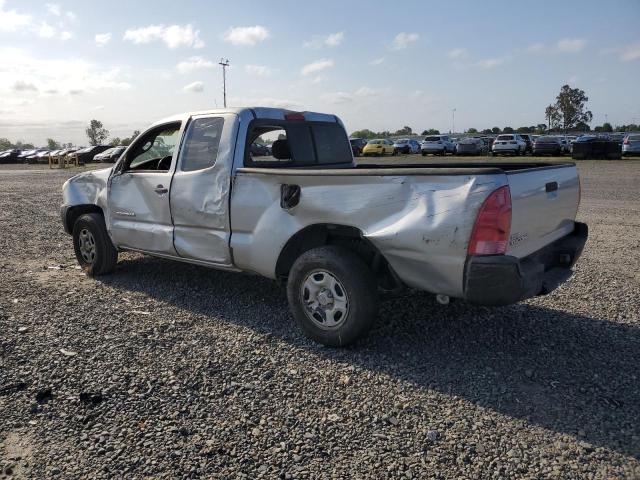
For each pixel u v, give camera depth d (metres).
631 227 9.63
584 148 32.16
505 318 4.95
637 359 4.07
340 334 4.18
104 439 3.06
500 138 36.94
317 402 3.46
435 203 3.69
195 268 6.79
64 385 3.67
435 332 4.62
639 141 32.88
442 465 2.82
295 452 2.94
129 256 7.52
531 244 4.05
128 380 3.74
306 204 4.29
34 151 57.66
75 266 7.07
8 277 6.46
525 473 2.76
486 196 3.51
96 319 4.95
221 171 4.88
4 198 16.38
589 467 2.80
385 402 3.46
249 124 4.95
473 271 3.57
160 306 5.32
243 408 3.39
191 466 2.82
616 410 3.35
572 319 4.92
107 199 6.09
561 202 4.48
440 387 3.65
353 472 2.77
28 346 4.31
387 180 3.89
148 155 5.94
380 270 4.33
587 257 7.31
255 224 4.67
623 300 5.45
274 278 4.73
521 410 3.35
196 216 5.12
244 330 4.69
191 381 3.73
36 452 2.95
